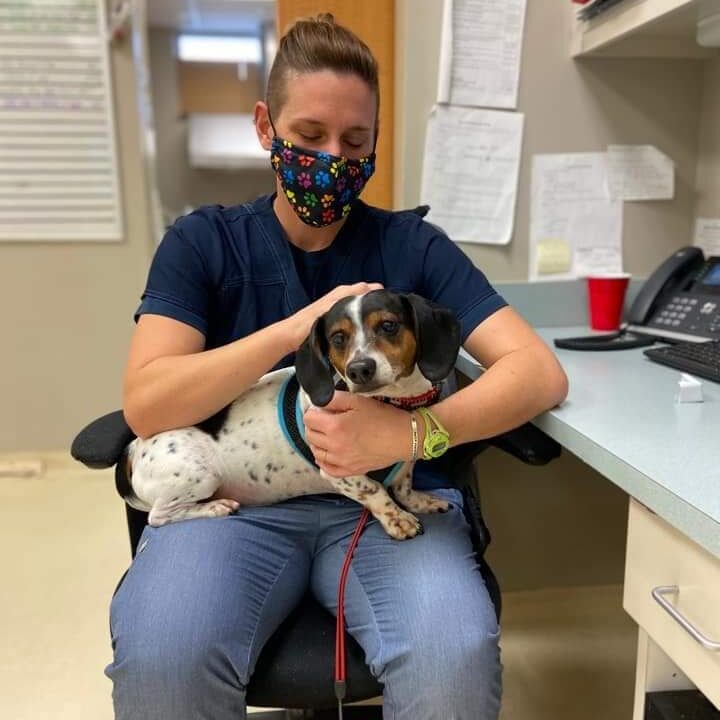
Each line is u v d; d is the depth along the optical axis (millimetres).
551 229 1634
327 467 970
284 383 1142
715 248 1599
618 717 1431
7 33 2590
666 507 724
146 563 968
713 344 1259
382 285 1167
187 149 4562
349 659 941
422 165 1576
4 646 1700
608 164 1628
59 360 2859
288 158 1084
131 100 2713
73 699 1528
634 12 1336
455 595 927
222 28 4332
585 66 1578
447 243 1195
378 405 973
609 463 831
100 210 2770
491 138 1580
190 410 1039
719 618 698
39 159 2701
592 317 1593
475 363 1231
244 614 930
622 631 1705
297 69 1052
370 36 1604
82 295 2826
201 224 1137
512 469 1711
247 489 1109
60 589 1948
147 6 3787
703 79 1614
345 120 1062
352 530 1079
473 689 869
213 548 983
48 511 2455
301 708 947
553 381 1020
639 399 1044
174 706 853
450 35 1518
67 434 2910
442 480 1189
